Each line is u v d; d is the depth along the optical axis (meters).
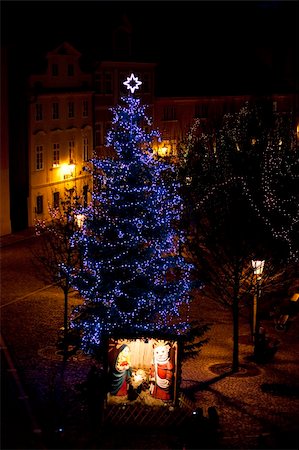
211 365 28.89
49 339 31.30
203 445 21.88
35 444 21.59
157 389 23.30
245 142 40.41
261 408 24.89
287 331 33.22
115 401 23.20
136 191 27.47
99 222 28.23
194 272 32.94
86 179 60.44
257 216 32.94
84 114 59.72
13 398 25.03
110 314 28.09
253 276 31.45
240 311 35.81
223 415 24.25
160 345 23.38
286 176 36.78
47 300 36.91
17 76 53.66
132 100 28.30
